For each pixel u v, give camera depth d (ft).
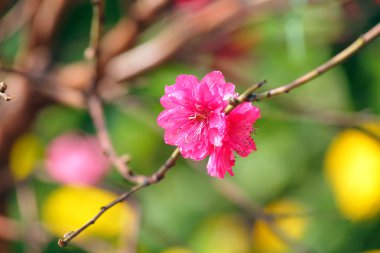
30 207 3.55
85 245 3.53
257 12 3.44
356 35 3.59
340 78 3.77
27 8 3.52
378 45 3.67
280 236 3.14
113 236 3.93
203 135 2.50
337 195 3.92
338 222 3.92
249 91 2.45
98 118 3.04
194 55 3.50
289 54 3.66
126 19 3.51
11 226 3.54
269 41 3.81
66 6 3.43
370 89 3.75
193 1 3.51
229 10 3.45
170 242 3.61
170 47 3.46
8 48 3.88
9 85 3.56
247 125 2.49
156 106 3.61
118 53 3.44
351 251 3.88
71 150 3.72
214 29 3.47
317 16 3.55
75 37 3.83
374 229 3.88
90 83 3.12
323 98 3.81
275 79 3.87
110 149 2.88
